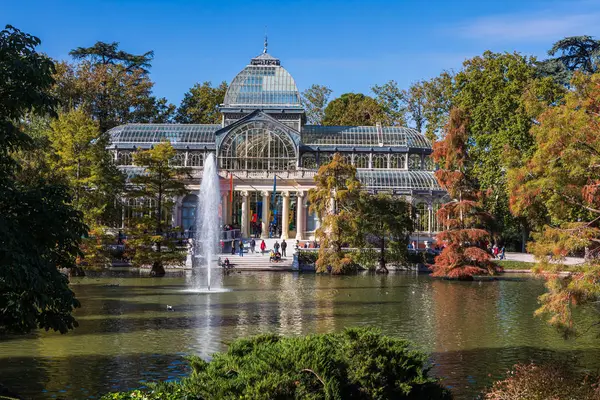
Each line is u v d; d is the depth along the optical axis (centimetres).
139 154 7525
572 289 3106
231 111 11625
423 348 3678
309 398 1783
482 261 7388
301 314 4791
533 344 3797
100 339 3806
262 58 12038
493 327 4334
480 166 9506
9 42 2325
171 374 3058
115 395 1725
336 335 2112
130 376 3019
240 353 2036
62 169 7025
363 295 5928
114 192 7500
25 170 5609
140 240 7312
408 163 11606
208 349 3584
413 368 2069
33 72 2302
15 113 2416
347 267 8156
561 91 8425
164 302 5306
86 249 6856
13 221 2323
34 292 2284
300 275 7838
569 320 3186
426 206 10812
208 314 4731
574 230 3209
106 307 5009
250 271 8244
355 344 2012
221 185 10856
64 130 7212
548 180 3238
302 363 1873
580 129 3153
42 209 2441
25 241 2300
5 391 2489
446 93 10800
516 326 4372
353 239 7981
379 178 11119
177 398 1752
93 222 7031
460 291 6331
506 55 9625
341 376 1908
